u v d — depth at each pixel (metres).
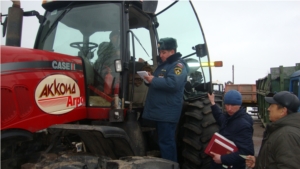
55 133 2.22
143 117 3.09
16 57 2.19
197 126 3.49
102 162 2.25
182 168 3.58
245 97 14.26
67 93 2.61
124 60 3.01
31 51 2.34
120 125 2.95
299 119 2.20
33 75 2.28
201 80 3.75
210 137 3.39
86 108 2.89
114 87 2.97
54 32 3.32
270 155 2.18
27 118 2.21
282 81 8.67
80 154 2.31
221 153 2.66
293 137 2.05
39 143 2.41
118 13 3.10
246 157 2.53
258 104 12.71
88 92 2.94
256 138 8.68
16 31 2.81
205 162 3.38
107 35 3.11
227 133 2.75
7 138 2.06
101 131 2.09
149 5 2.85
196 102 3.72
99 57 3.08
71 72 2.70
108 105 2.97
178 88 2.92
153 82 2.88
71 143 2.49
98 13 3.17
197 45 3.62
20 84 2.17
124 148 2.44
